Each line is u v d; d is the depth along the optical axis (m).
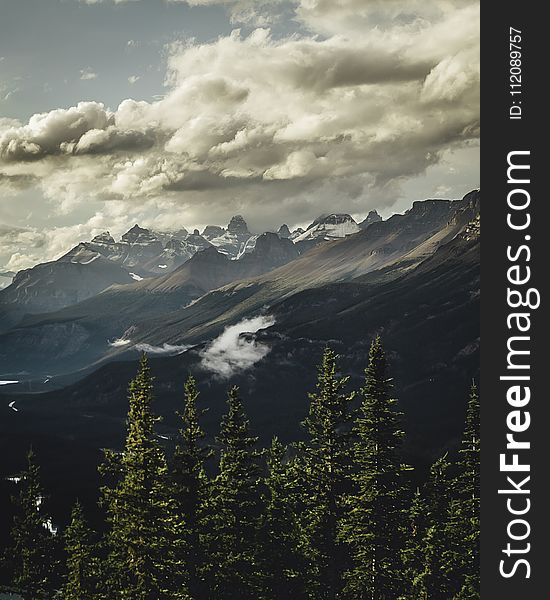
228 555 53.62
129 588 48.94
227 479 55.62
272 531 57.69
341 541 56.78
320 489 57.69
